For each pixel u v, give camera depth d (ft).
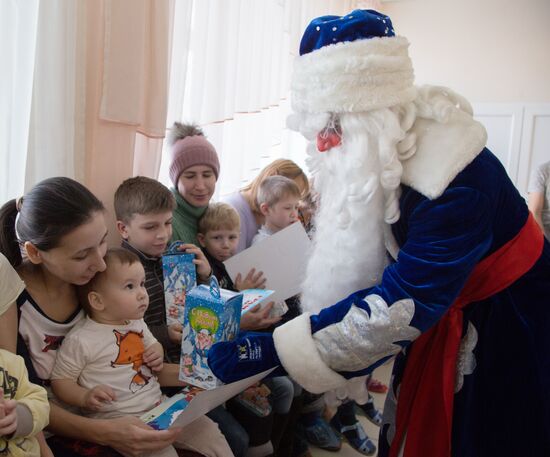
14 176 4.08
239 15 6.62
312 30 2.97
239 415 4.74
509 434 2.90
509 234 2.90
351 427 6.18
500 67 13.55
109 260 3.53
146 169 5.19
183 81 5.61
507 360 2.92
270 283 5.02
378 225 2.98
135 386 3.54
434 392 3.00
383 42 2.75
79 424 3.15
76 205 3.05
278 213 6.11
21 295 3.24
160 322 4.28
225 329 3.33
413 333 2.57
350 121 2.80
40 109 4.07
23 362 2.86
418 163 2.77
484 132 2.82
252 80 7.48
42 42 4.01
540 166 9.52
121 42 4.55
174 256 4.16
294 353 2.70
